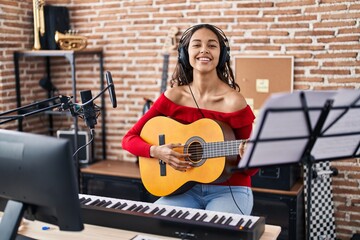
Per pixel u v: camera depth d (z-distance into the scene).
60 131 4.13
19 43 4.16
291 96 1.45
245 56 3.71
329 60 3.48
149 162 2.48
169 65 4.01
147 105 3.95
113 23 4.19
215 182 2.28
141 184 3.72
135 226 1.81
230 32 3.76
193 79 2.50
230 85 2.54
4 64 3.99
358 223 3.51
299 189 3.33
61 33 4.14
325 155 1.78
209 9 3.80
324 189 3.44
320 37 3.48
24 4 4.19
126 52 4.18
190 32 2.45
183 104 2.51
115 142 4.36
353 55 3.40
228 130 2.30
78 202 1.46
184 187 2.36
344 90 1.49
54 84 4.52
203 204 2.36
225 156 2.25
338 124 1.67
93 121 1.96
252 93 3.72
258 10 3.64
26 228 1.83
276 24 3.60
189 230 1.72
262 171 3.32
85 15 4.29
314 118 1.57
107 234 1.78
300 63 3.56
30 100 4.34
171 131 2.45
